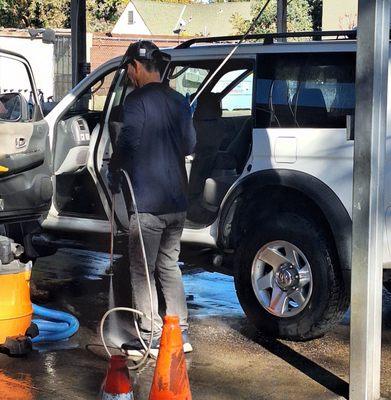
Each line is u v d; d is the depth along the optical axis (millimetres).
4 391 4715
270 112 5898
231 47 6227
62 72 22922
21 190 6422
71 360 5324
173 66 6566
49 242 7133
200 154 6512
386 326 6391
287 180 5668
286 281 5672
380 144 4469
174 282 5457
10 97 6637
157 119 5188
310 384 4953
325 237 5562
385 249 5375
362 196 4453
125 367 4141
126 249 6855
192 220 6336
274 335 5844
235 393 4793
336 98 5664
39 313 5984
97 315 6441
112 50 25453
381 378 5090
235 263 6008
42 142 6602
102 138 6559
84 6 11273
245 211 6043
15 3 33344
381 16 4395
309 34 5988
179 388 4094
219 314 6605
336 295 5535
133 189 5199
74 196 7004
